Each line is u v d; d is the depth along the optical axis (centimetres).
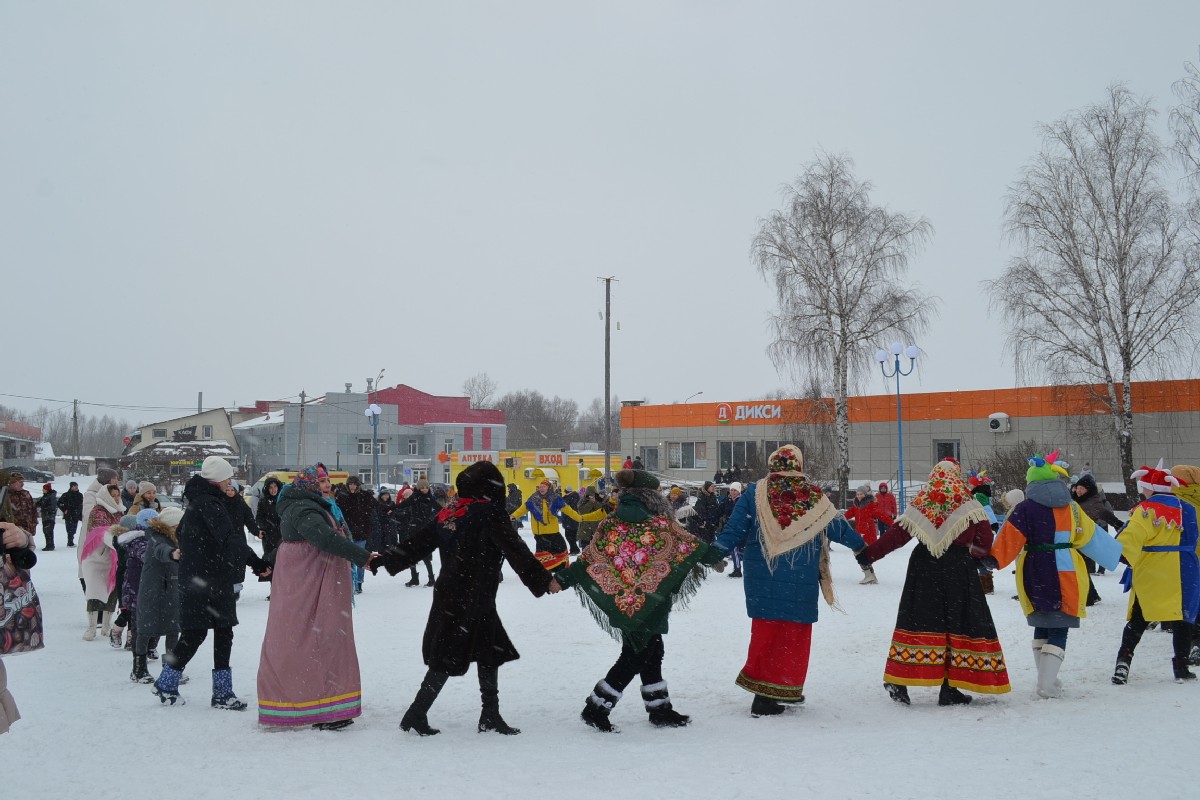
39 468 8556
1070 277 3275
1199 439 3991
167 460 6172
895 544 725
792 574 696
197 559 732
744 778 515
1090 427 3856
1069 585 727
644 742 607
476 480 654
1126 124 3259
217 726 664
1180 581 777
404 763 557
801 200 3828
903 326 3719
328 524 659
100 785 525
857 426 5019
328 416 7162
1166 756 538
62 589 1647
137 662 845
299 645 652
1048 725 624
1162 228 3192
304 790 505
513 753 580
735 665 885
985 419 4628
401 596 1548
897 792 484
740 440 5388
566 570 669
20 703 751
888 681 719
